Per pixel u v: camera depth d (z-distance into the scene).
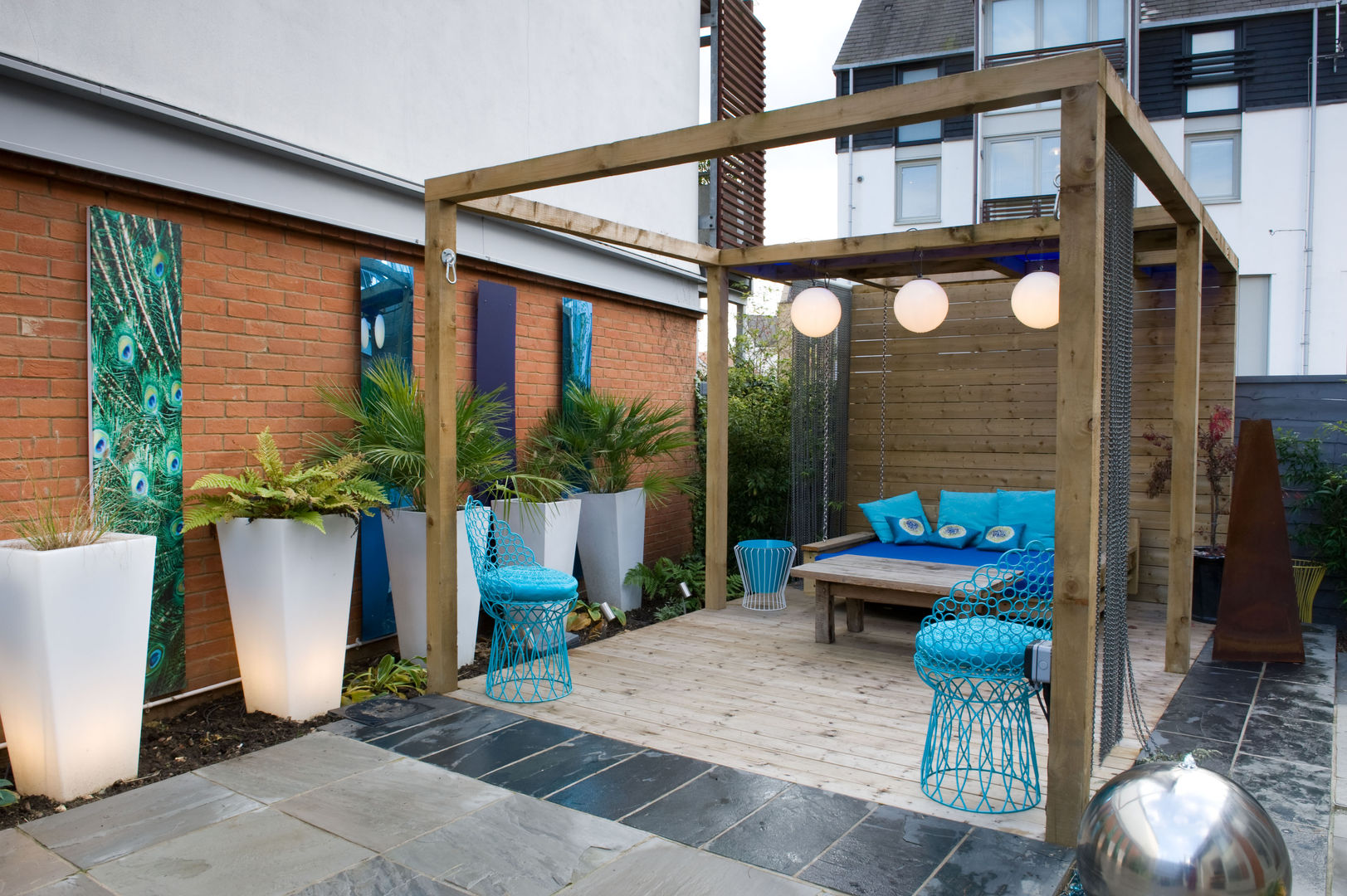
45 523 3.18
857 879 2.46
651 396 7.37
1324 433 5.97
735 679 4.54
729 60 8.26
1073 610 2.67
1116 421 3.38
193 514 3.71
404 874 2.50
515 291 5.90
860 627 5.56
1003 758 3.24
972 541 6.62
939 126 14.32
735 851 2.63
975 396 7.21
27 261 3.45
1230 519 5.04
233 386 4.22
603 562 6.20
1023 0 11.37
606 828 2.79
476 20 5.60
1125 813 2.06
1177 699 4.27
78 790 3.06
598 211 6.66
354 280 4.84
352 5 4.78
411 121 5.15
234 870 2.52
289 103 4.45
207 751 3.54
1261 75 12.23
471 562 4.80
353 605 4.83
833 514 7.55
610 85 6.88
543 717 3.90
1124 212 3.38
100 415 3.62
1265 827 2.00
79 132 3.57
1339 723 3.91
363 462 4.30
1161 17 12.55
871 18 15.00
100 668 3.10
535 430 6.21
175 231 3.92
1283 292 12.27
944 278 7.30
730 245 8.36
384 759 3.36
